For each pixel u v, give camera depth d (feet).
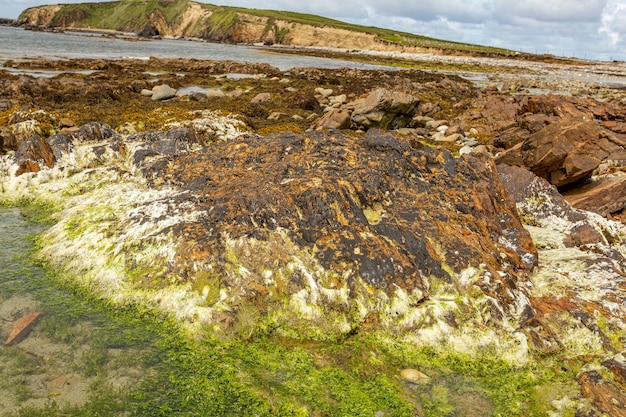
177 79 171.32
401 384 26.04
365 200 37.37
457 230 36.27
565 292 33.76
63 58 228.63
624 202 53.83
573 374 26.91
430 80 212.02
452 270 32.96
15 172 52.19
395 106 97.91
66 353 26.99
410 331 29.71
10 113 79.61
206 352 27.40
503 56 492.95
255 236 32.94
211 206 36.91
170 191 43.45
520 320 30.17
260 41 602.85
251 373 26.02
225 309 29.43
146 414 22.88
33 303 31.71
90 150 56.44
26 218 45.55
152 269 32.71
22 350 27.04
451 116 118.42
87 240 36.99
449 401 24.97
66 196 48.60
